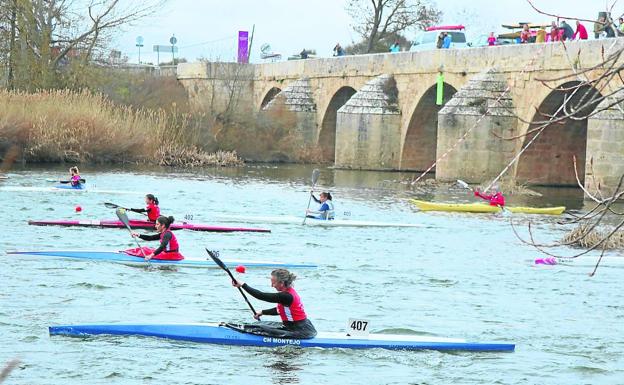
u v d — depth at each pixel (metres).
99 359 23.19
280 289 25.00
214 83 115.56
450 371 23.50
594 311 31.22
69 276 32.94
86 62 98.00
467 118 79.19
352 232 48.88
